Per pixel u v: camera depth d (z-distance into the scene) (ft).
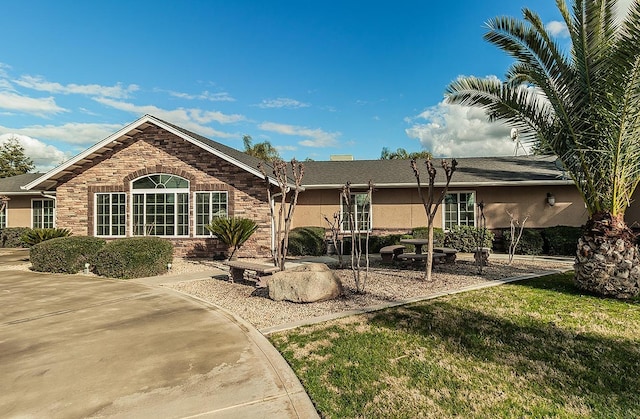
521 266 35.47
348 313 19.94
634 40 20.10
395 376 12.50
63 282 31.58
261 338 16.46
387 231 51.62
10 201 68.28
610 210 23.93
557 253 45.03
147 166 48.73
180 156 48.19
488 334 16.46
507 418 10.04
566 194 47.96
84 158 48.75
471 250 46.75
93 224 49.34
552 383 12.03
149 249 34.94
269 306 22.35
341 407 10.56
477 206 50.06
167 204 48.37
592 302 21.71
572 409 10.50
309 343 15.62
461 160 61.36
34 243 43.65
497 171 52.06
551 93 24.91
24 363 13.85
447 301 21.98
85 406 10.61
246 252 46.11
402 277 30.30
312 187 50.03
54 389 11.71
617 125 22.44
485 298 22.66
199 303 23.56
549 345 15.19
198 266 40.37
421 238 46.98
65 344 15.94
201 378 12.42
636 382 12.10
